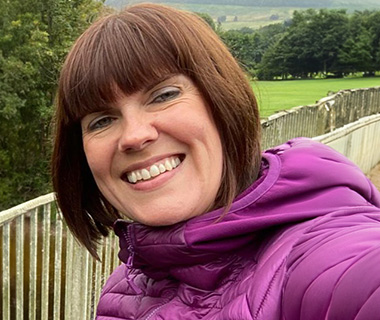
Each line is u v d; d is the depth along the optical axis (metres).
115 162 1.16
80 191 1.46
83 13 17.34
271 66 60.66
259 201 1.08
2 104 16.45
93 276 4.24
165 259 1.12
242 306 0.96
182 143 1.12
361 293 0.76
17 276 3.37
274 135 7.36
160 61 1.10
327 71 71.38
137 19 1.14
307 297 0.83
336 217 1.00
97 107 1.14
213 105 1.13
